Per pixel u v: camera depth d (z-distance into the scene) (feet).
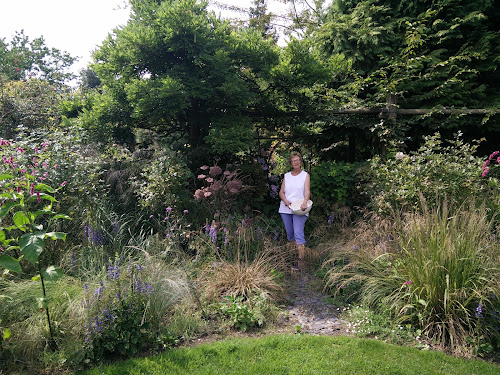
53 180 14.97
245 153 22.84
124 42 18.90
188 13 17.93
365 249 14.83
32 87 30.55
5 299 10.39
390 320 11.82
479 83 26.86
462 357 10.10
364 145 27.63
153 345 10.46
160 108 17.99
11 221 12.91
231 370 9.41
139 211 18.37
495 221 15.38
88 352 9.62
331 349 10.34
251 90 22.11
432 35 25.22
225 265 14.58
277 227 19.15
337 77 26.17
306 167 26.58
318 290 14.56
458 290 11.08
